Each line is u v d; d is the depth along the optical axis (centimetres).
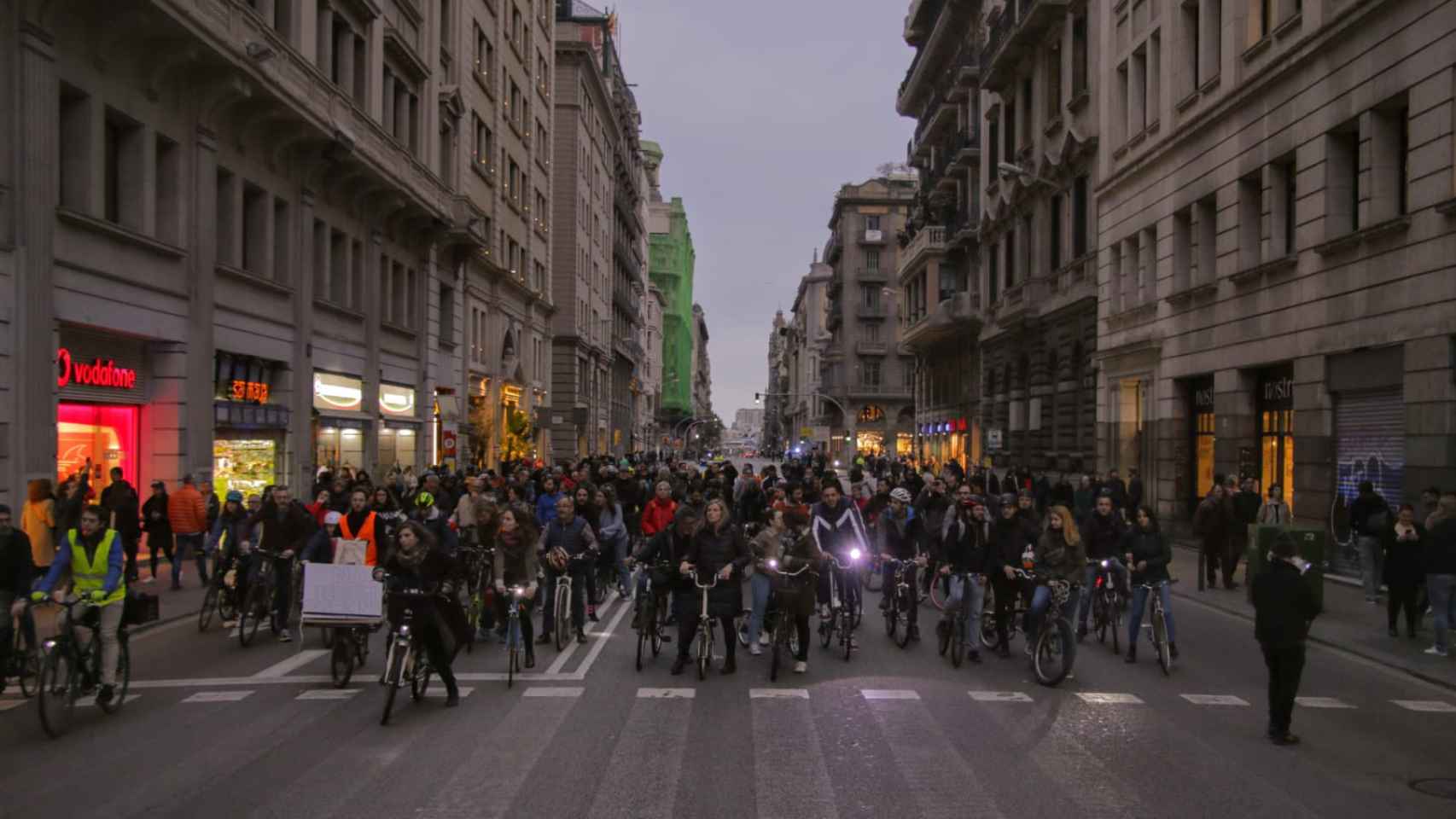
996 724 912
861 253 9644
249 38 2103
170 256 1945
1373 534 1641
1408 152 1720
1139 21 2898
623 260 8269
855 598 1248
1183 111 2603
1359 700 1030
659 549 1160
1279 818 675
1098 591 1345
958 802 697
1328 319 1955
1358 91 1855
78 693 901
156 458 1961
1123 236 2995
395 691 912
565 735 865
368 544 1176
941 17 4947
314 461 2642
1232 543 1852
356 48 2908
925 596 1653
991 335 4366
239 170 2222
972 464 4747
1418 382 1680
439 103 3588
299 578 1507
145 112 1864
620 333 8412
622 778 743
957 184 5219
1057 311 3541
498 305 4466
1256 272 2219
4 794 711
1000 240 4272
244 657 1211
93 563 927
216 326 2127
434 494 1705
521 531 1127
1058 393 3581
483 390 4269
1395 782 757
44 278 1589
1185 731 898
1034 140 3747
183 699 1001
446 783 730
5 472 1511
